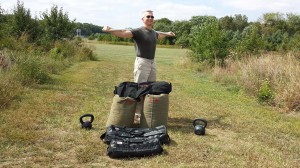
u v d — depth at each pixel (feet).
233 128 14.12
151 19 13.82
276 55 26.94
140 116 13.33
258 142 12.50
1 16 36.35
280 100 18.58
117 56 60.85
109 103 18.04
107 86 24.02
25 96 17.98
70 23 47.01
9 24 38.01
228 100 20.07
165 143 11.67
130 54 67.72
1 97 15.44
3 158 10.05
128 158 10.40
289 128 14.44
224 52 35.81
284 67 22.07
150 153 10.56
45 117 14.34
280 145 12.21
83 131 12.77
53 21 46.06
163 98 12.87
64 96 18.98
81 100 18.38
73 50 45.52
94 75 29.96
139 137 11.29
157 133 11.57
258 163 10.34
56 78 25.90
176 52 85.10
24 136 11.68
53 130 12.80
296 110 17.69
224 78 27.22
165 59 57.77
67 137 12.00
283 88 19.35
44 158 10.18
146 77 14.17
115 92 13.34
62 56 38.34
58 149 10.94
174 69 39.11
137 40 13.89
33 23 40.14
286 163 10.51
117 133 11.49
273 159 10.79
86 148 11.00
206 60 37.24
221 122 15.01
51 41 42.98
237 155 11.05
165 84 13.12
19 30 38.99
